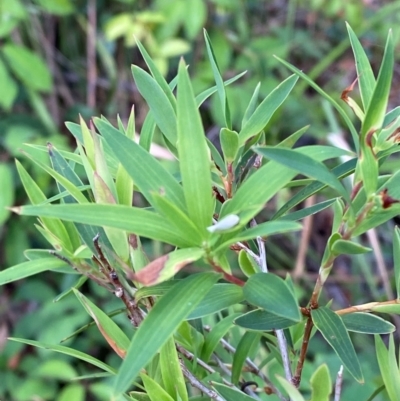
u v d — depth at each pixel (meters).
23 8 1.19
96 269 0.39
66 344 1.16
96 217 0.31
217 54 1.37
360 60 0.37
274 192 0.31
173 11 1.27
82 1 1.45
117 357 1.17
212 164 0.40
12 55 1.16
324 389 0.32
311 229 1.44
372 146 0.35
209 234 0.32
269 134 1.35
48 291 1.25
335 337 0.35
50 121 1.27
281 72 1.43
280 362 0.49
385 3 1.62
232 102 1.24
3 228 1.25
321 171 0.31
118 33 1.27
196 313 0.36
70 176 0.41
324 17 1.61
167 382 0.38
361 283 1.42
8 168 1.11
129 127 0.41
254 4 1.62
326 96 0.37
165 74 1.26
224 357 0.56
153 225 0.31
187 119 0.31
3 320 1.35
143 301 0.41
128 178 0.37
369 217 0.33
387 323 0.38
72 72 1.49
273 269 1.37
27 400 1.09
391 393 0.39
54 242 0.39
